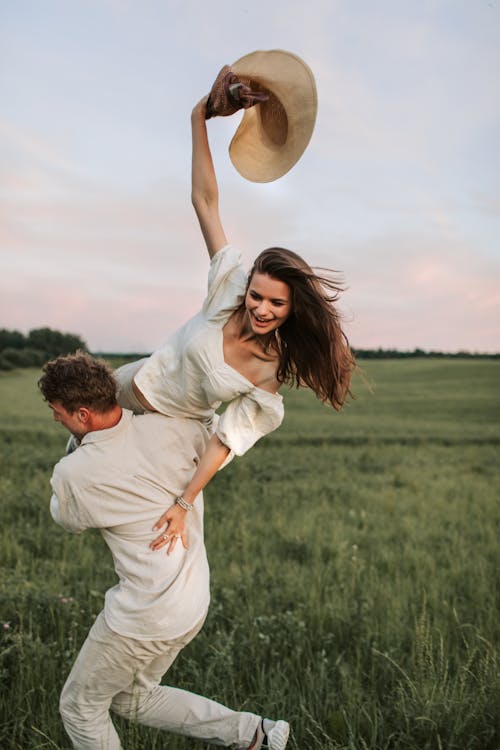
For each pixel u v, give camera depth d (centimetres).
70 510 285
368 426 3025
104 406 285
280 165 308
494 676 374
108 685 284
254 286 279
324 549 772
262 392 292
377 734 346
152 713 302
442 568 693
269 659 429
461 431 2873
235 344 292
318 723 347
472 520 1012
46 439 1973
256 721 302
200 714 302
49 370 285
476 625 492
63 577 602
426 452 2125
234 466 1474
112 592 285
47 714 346
